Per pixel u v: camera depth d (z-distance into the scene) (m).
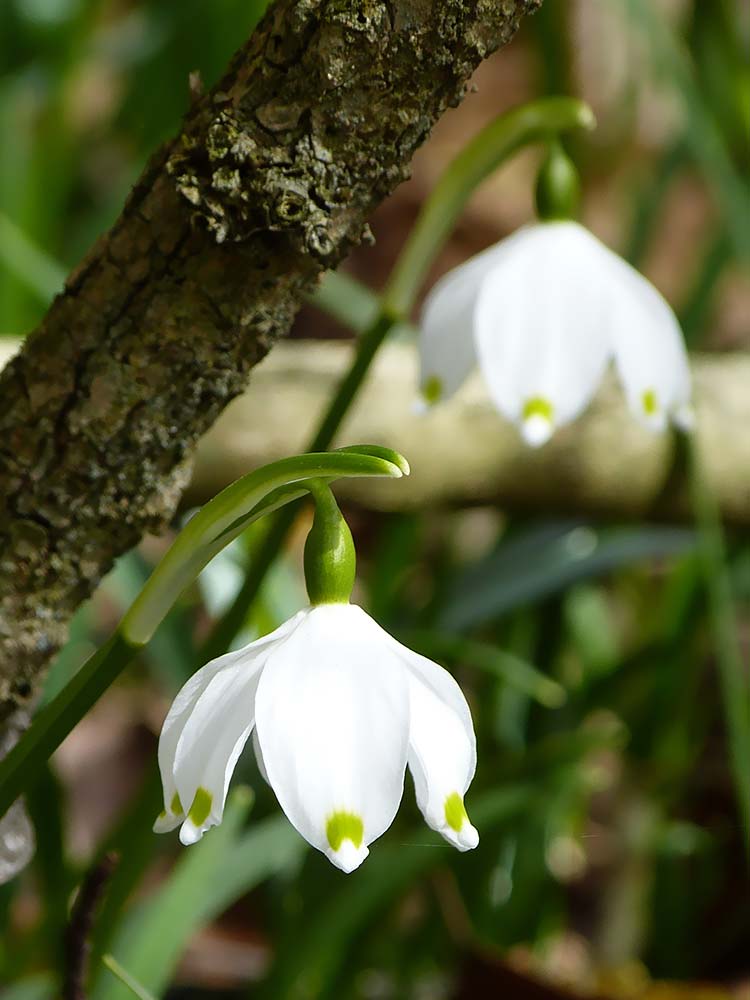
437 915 0.60
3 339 0.53
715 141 0.65
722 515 0.57
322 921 0.49
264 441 0.52
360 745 0.38
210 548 0.38
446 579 0.61
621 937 0.67
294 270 0.40
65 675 0.53
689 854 0.68
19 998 0.46
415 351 0.57
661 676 0.65
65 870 0.49
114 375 0.40
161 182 0.39
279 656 0.38
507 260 0.46
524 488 0.56
